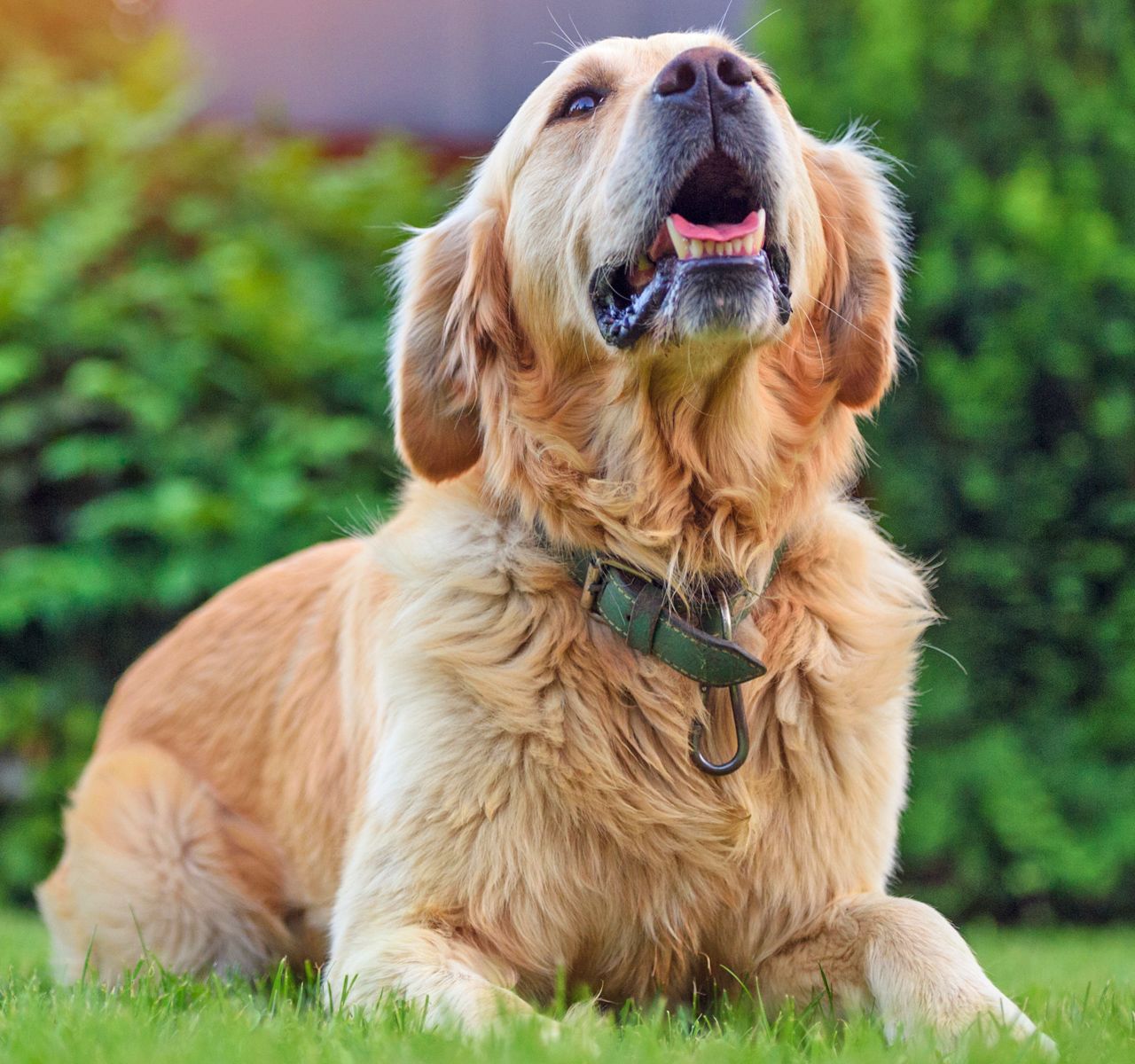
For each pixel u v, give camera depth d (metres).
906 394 6.61
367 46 11.60
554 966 3.19
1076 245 6.46
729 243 3.12
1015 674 6.69
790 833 3.26
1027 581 6.59
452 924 3.14
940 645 6.64
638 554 3.31
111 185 7.52
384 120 11.54
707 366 3.25
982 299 6.51
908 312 6.60
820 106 6.71
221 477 7.01
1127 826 6.52
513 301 3.58
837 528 3.57
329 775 3.88
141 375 7.02
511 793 3.16
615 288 3.34
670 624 3.19
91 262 7.43
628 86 3.41
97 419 7.12
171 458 6.96
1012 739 6.61
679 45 3.53
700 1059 2.27
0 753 7.12
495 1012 2.67
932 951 2.95
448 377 3.67
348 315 7.50
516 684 3.19
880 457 6.62
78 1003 2.94
